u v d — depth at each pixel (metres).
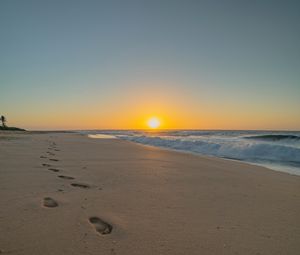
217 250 2.81
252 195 5.07
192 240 3.02
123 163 8.73
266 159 11.53
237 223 3.59
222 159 10.78
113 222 3.46
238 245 2.94
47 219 3.46
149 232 3.19
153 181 6.02
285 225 3.56
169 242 2.95
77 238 2.95
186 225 3.46
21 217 3.50
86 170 7.10
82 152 12.02
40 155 9.97
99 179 6.02
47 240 2.87
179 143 19.77
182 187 5.52
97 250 2.70
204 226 3.45
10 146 13.80
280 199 4.83
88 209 3.90
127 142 21.80
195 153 14.24
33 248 2.69
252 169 8.26
